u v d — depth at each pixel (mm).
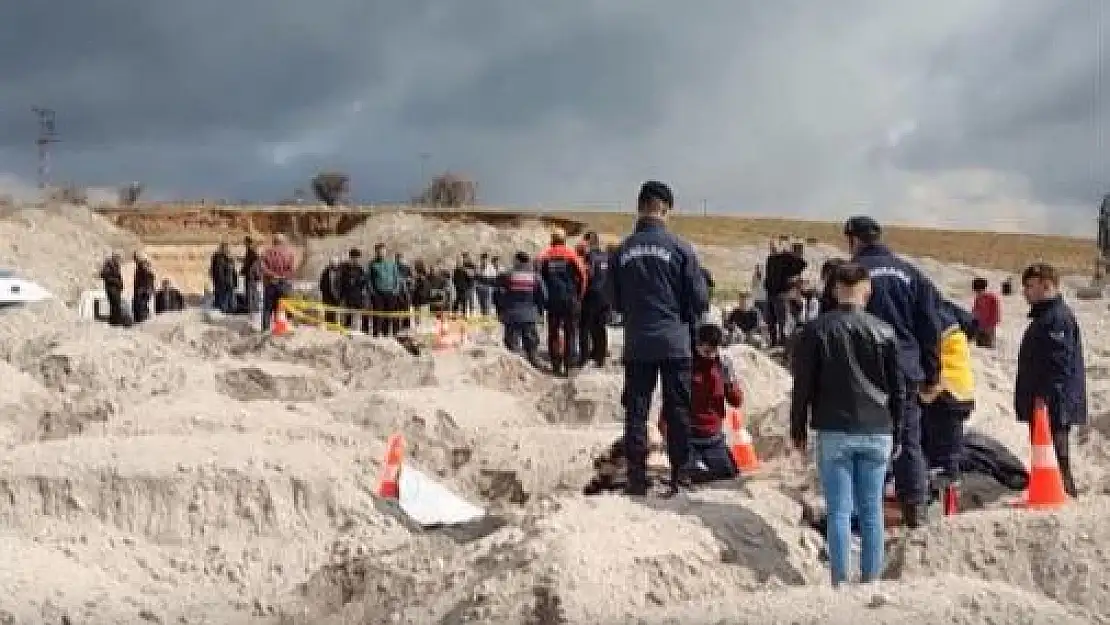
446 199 89312
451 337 26453
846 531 8109
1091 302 41781
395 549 9391
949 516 9062
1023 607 7273
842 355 8094
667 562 8008
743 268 55469
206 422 12945
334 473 11148
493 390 17828
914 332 9547
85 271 49719
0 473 10250
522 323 21984
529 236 55906
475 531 9445
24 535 9797
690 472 10711
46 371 17906
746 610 7172
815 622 6891
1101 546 8398
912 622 6879
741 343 25781
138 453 10758
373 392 16375
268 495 10594
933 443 10781
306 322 27469
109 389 16688
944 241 78938
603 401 16875
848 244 9953
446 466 14414
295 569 10070
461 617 7648
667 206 10070
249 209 68500
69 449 10781
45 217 54312
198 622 8945
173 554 10023
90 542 9828
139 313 29891
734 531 8656
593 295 20734
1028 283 10828
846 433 8078
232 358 20781
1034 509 8953
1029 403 10797
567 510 8586
